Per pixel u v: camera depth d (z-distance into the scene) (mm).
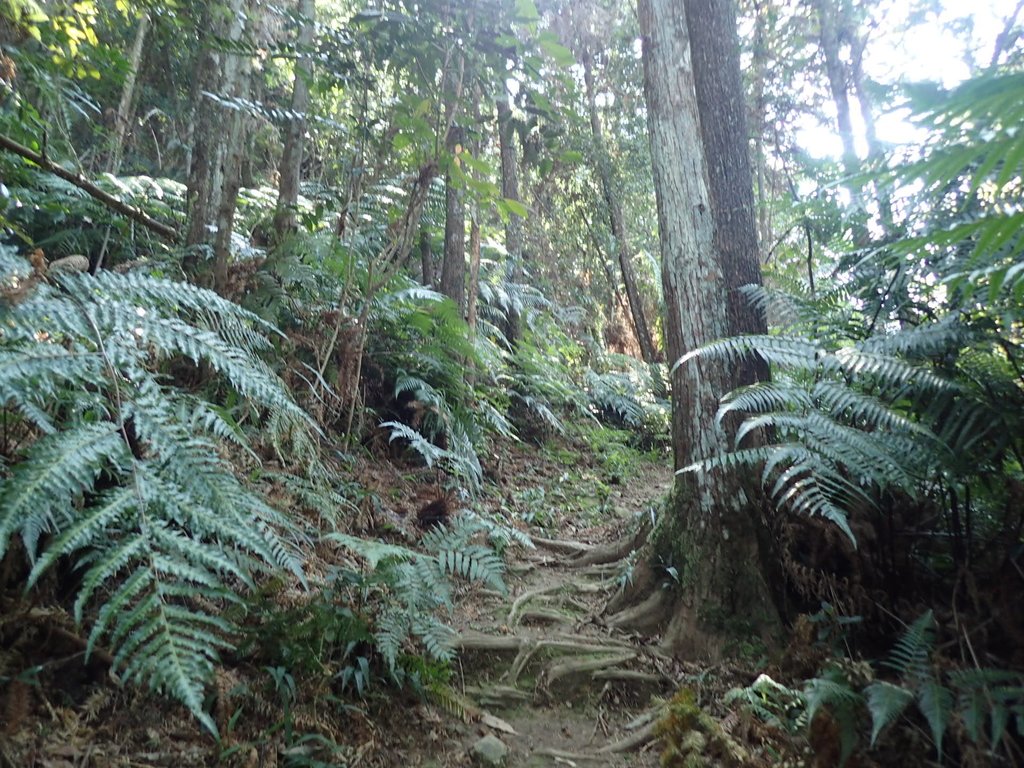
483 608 4035
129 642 1720
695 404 3861
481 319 8578
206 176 5668
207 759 2326
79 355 2062
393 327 5953
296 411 2598
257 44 5539
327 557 3506
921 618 2898
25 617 2324
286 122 6879
